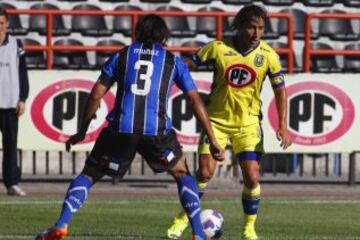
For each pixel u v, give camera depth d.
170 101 52.41
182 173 27.09
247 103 32.03
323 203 45.06
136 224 35.97
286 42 64.56
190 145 52.62
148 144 26.30
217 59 32.09
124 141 26.09
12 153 46.62
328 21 65.69
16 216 37.97
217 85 32.19
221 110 32.09
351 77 53.59
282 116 32.16
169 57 26.72
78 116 52.69
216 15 54.84
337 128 53.62
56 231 25.67
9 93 46.44
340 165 58.62
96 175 26.67
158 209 41.41
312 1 66.00
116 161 26.30
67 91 52.62
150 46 26.77
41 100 52.47
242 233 32.91
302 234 33.66
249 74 31.80
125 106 26.17
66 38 63.72
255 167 31.80
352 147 53.75
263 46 32.09
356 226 36.47
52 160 57.06
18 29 63.88
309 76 53.44
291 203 44.91
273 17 55.47
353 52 56.25
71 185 26.45
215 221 29.98
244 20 31.50
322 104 53.56
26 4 64.38
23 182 53.47
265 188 51.97
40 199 44.88
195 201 26.95
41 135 52.53
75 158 56.78
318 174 58.56
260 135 32.12
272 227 35.81
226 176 52.25
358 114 53.72
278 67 32.06
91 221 36.69
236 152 32.28
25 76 46.91
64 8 64.56
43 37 63.84
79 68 62.38
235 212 41.00
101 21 64.50
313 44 64.81
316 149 53.56
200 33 64.69
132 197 46.56
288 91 53.34
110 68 26.53
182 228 31.73
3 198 45.31
